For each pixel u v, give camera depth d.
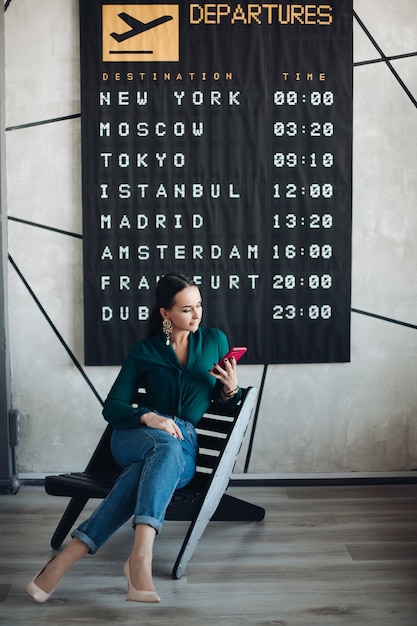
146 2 3.62
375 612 2.50
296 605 2.55
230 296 3.76
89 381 3.79
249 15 3.64
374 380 3.84
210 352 3.03
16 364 3.77
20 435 3.80
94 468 3.14
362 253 3.79
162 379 2.96
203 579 2.75
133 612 2.52
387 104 3.72
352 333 3.82
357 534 3.17
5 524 3.31
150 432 2.80
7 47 3.62
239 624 2.43
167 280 2.95
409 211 3.78
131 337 3.76
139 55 3.64
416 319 3.83
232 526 3.27
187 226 3.72
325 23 3.66
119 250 3.72
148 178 3.70
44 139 3.67
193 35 3.64
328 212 3.75
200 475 3.03
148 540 2.52
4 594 2.64
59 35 3.63
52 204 3.70
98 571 2.83
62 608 2.55
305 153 3.71
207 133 3.69
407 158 3.75
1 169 3.61
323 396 3.83
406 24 3.69
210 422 3.12
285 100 3.69
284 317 3.78
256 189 3.72
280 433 3.83
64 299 3.75
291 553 2.97
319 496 3.67
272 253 3.75
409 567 2.84
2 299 3.66
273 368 3.80
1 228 3.62
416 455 3.86
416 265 3.80
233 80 3.67
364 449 3.85
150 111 3.67
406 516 3.39
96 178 3.68
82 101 3.64
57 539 3.03
